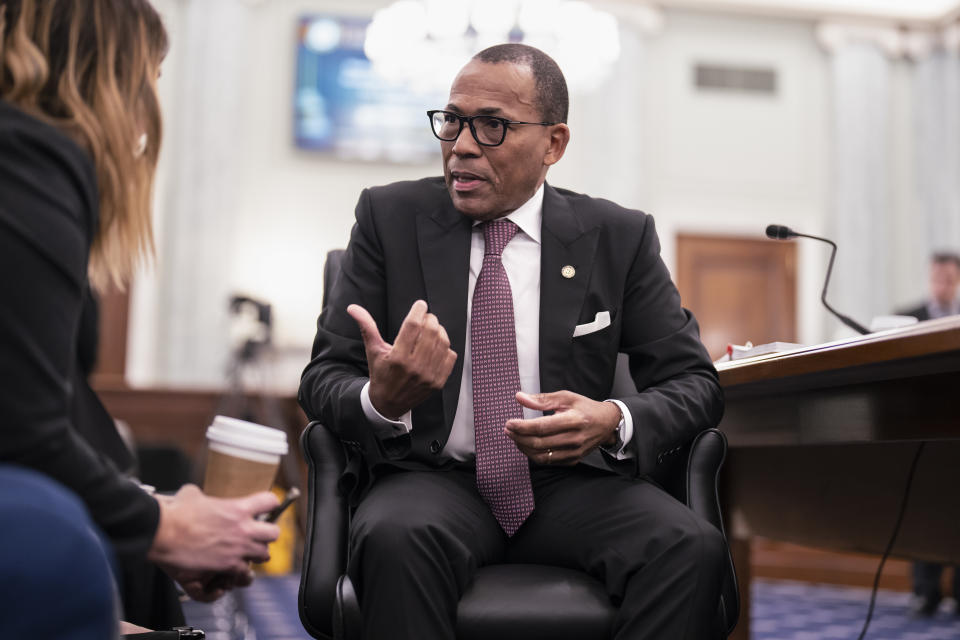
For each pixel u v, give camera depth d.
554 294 1.55
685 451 1.47
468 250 1.57
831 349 1.31
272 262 6.98
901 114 7.75
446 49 4.73
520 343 1.54
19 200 0.82
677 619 1.22
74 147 0.89
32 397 0.80
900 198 7.66
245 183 7.03
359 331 1.54
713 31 7.65
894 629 3.39
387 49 4.64
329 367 1.50
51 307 0.82
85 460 0.86
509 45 1.61
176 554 0.93
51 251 0.82
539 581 1.29
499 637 1.22
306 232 7.05
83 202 0.89
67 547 0.62
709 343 7.41
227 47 6.95
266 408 5.21
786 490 2.07
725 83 7.61
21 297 0.80
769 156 7.59
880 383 1.36
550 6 4.59
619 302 1.58
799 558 4.77
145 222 1.04
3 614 0.60
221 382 6.64
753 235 7.52
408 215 1.61
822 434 1.55
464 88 1.55
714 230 7.48
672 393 1.46
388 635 1.18
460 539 1.31
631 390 1.63
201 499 0.96
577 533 1.37
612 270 1.59
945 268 4.92
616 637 1.22
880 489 1.83
